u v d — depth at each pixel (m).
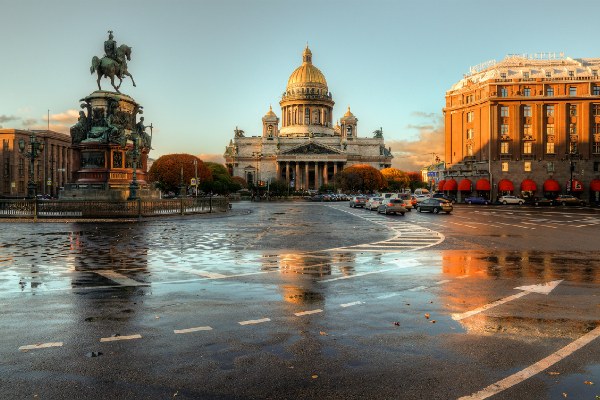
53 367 8.13
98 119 50.34
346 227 37.97
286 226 38.59
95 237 28.45
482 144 108.62
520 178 105.19
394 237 30.03
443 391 7.28
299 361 8.46
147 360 8.47
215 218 49.25
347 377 7.79
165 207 48.72
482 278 16.06
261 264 18.95
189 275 16.48
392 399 7.03
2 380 7.62
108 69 51.41
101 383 7.52
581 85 103.88
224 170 152.62
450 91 119.69
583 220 46.94
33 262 19.03
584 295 13.52
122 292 13.74
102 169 49.41
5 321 10.78
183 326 10.46
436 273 17.02
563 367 8.21
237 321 10.87
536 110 104.88
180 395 7.13
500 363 8.38
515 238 29.39
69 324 10.55
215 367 8.17
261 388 7.38
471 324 10.67
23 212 42.91
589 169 103.25
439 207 62.34
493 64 114.50
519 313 11.59
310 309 11.95
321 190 176.75
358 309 11.96
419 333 10.02
